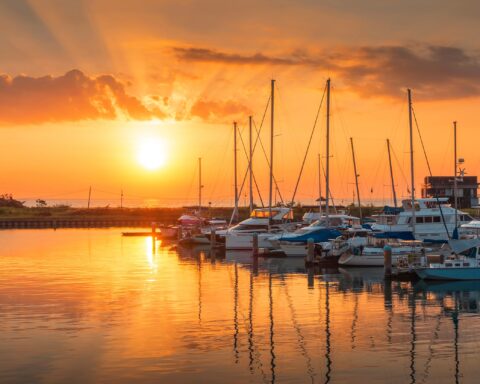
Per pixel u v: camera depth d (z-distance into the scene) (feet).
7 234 352.69
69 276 155.43
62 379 73.92
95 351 84.38
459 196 379.55
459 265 144.25
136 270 167.84
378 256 170.40
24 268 173.47
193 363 79.56
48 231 386.93
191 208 390.63
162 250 233.55
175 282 144.36
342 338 91.15
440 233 207.92
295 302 118.21
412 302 118.62
